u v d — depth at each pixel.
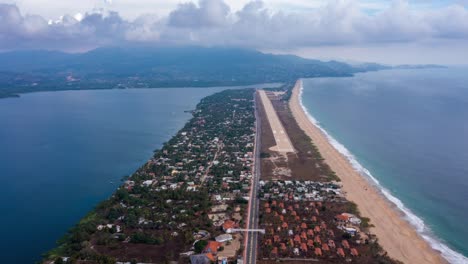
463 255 140.38
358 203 184.62
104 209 178.50
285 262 132.50
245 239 148.12
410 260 135.62
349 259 134.25
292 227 158.00
